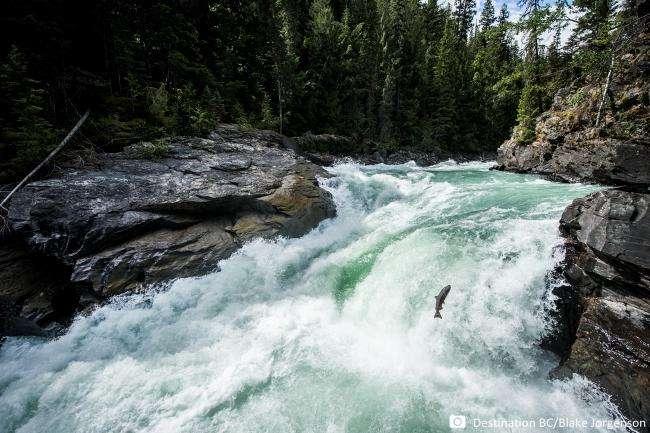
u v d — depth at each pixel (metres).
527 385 6.43
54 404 6.50
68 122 14.43
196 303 9.34
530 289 7.39
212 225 11.34
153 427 5.86
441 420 5.63
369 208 14.73
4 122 11.76
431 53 53.56
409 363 7.02
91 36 18.42
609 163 12.11
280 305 9.26
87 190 10.69
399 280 8.75
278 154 17.41
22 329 8.61
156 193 11.14
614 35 10.39
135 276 9.47
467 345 7.15
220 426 5.80
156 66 23.92
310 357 7.22
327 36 37.72
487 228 9.66
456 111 48.28
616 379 5.71
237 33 30.52
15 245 9.44
